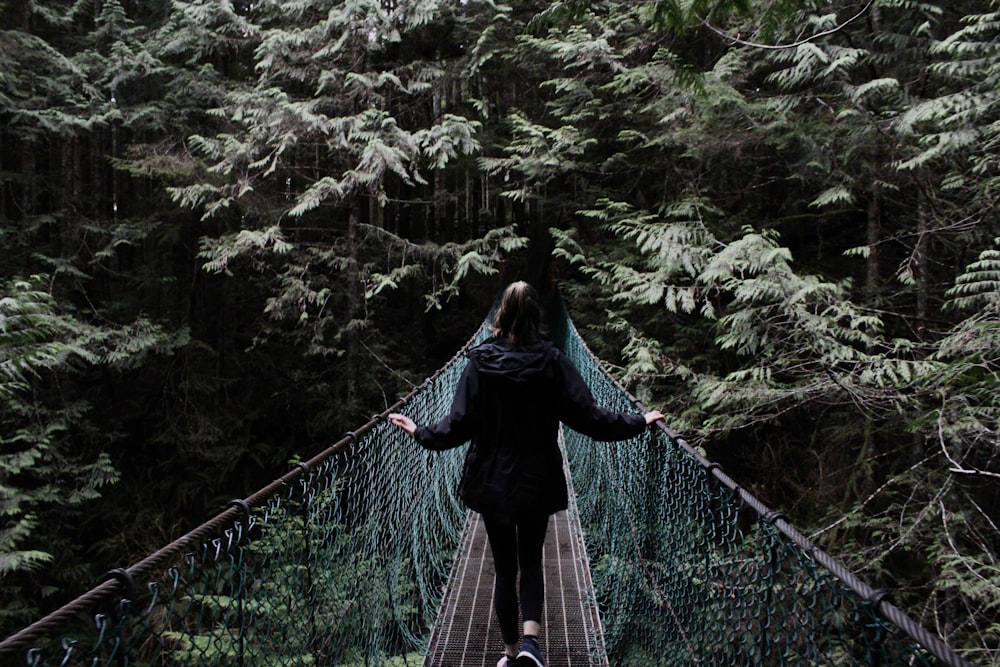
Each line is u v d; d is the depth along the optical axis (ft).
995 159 14.47
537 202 32.22
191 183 27.55
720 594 5.12
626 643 8.55
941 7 18.30
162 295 30.91
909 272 17.39
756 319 16.15
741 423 18.10
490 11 28.89
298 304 28.27
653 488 7.46
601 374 11.69
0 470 21.25
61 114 25.04
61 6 27.94
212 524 3.85
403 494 8.96
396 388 32.60
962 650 11.81
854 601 3.09
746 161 24.18
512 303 6.36
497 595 6.54
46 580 24.73
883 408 15.03
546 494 6.23
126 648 3.06
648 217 22.30
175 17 27.12
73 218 28.53
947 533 12.17
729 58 21.03
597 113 26.96
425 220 40.57
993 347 11.52
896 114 18.04
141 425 31.09
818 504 20.25
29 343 15.88
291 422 32.99
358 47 27.81
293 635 4.99
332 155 29.22
